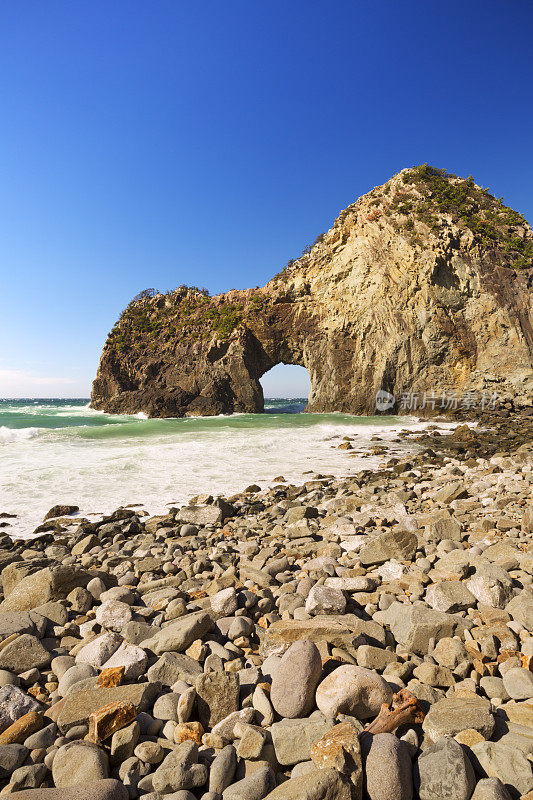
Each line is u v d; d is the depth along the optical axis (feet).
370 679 10.69
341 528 27.68
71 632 15.90
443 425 118.21
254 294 234.58
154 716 11.06
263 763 9.32
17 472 54.85
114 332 258.57
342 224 200.95
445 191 187.83
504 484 37.76
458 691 11.21
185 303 265.95
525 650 12.53
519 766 8.55
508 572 17.75
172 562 24.67
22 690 12.19
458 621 13.66
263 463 62.75
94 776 8.87
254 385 216.13
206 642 13.99
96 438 92.48
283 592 17.97
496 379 149.38
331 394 188.65
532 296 159.02
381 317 175.42
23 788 9.02
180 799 8.32
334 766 8.50
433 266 161.99
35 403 458.09
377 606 16.34
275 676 11.15
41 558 27.04
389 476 51.80
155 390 220.43
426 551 21.83
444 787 8.27
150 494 45.01
